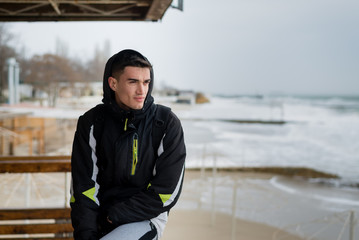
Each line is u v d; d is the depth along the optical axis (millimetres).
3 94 22312
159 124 1404
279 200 6172
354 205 6137
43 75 29281
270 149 14008
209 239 4031
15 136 9133
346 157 13242
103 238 1294
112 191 1407
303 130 23875
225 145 14164
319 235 4391
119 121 1404
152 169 1432
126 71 1328
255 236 4207
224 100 82750
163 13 4055
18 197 5016
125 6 4078
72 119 13625
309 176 9156
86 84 30688
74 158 1431
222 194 6301
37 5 4000
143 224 1368
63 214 2279
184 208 5297
